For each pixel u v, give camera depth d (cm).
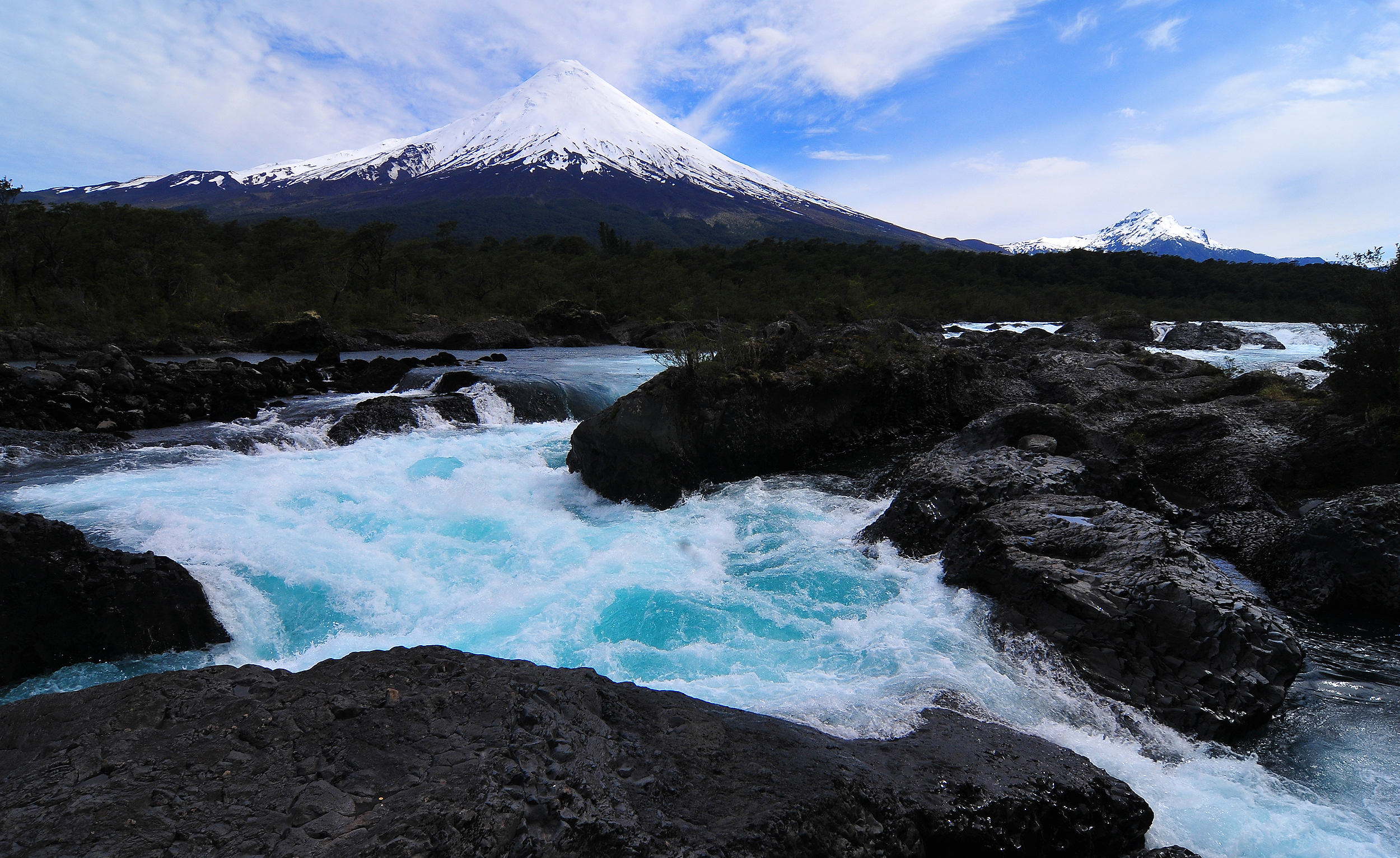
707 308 7356
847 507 1241
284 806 339
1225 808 498
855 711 576
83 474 1306
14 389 1716
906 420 1902
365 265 7644
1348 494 940
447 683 471
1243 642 646
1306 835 469
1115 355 2452
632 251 12950
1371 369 1223
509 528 1139
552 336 5762
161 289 6178
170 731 403
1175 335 4428
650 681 646
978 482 1012
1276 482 1190
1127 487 1091
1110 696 631
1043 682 654
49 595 722
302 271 7306
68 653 726
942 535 960
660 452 1312
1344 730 602
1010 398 2072
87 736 396
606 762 404
